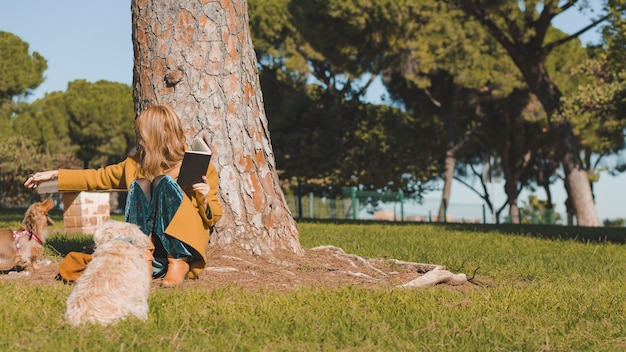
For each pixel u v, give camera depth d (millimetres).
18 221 15086
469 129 40625
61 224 14172
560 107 26688
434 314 4957
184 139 5938
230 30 7012
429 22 29375
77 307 4051
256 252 6781
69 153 41781
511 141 40656
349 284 6109
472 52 31344
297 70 35750
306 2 29438
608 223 46656
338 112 34844
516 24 27469
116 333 3965
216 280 5965
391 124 37312
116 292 4113
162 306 4727
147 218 5586
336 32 30078
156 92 6902
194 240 5555
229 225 6777
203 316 4570
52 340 3799
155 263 5785
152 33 6941
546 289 6434
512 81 33500
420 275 7109
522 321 5094
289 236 7125
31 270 6727
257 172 6984
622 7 22453
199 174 5555
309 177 35781
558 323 5027
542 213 43375
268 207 6977
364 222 21312
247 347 3959
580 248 11664
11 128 44281
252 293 5434
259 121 7152
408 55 31656
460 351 4176
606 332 4867
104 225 4340
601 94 22609
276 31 36625
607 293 6539
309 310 4973
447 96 36781
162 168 5785
